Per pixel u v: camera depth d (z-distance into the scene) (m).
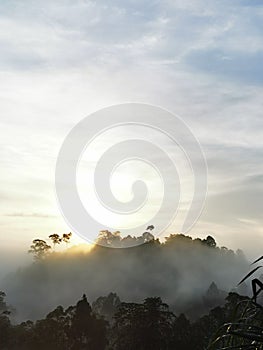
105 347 23.59
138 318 22.34
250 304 2.95
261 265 3.01
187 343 19.81
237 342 2.87
